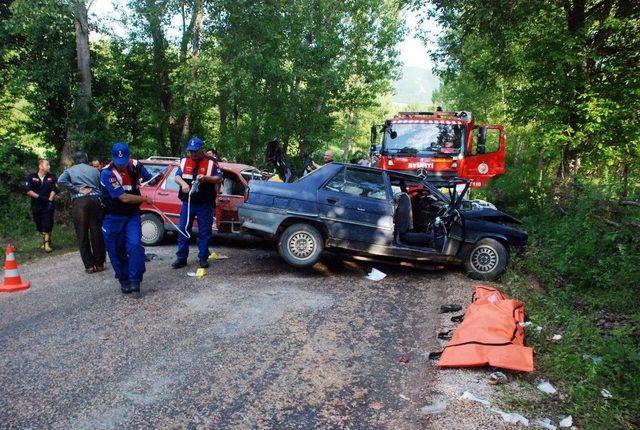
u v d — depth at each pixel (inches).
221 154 756.0
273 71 722.2
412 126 474.0
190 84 645.3
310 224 283.3
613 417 134.5
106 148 600.4
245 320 205.2
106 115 651.5
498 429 127.6
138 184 235.8
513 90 527.2
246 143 785.6
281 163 369.4
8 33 554.3
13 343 180.1
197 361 165.2
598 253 291.3
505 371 160.4
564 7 502.3
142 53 668.1
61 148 628.4
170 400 139.8
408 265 291.0
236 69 682.2
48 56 567.8
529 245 362.0
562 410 139.2
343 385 151.3
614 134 476.1
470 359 161.2
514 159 1142.3
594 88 479.8
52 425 126.6
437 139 467.5
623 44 493.0
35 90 577.9
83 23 564.7
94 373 155.7
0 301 235.9
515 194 649.6
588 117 454.0
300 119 864.3
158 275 276.2
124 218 234.8
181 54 681.6
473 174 483.8
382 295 248.2
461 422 130.6
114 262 238.2
